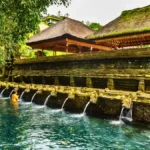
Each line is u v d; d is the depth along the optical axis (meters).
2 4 8.75
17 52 31.56
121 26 21.31
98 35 22.14
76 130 11.07
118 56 15.34
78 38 24.78
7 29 10.71
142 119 11.21
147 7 21.33
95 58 17.06
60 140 9.65
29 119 13.38
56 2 10.59
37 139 9.79
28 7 9.00
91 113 14.16
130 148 8.67
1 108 17.02
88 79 17.80
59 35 24.38
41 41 26.61
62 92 16.47
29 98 20.75
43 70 23.61
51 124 12.22
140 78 13.82
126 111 12.00
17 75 27.97
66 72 20.28
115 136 10.07
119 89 15.55
